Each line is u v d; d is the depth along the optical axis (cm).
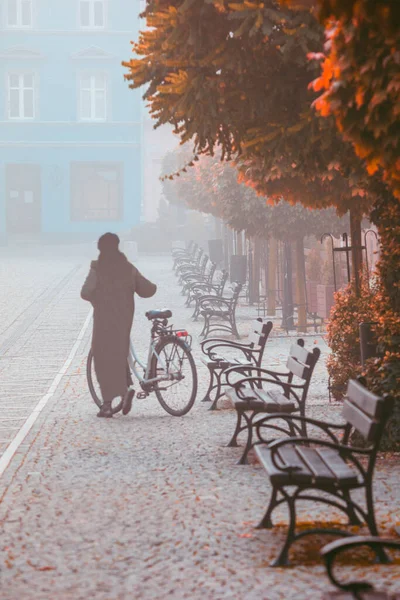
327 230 2981
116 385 1638
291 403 1288
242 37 1078
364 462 1241
